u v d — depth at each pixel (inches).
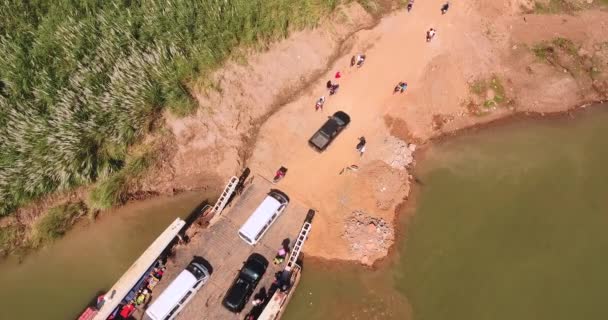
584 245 1660.9
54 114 1644.9
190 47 1813.5
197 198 1710.1
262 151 1769.2
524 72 2012.8
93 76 1721.2
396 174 1747.0
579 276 1593.3
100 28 1824.6
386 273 1569.9
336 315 1486.2
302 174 1711.4
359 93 1884.8
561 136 1920.5
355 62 1937.7
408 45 2000.5
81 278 1557.6
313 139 1728.6
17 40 1785.2
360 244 1592.0
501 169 1820.9
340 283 1541.6
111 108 1680.6
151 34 1830.7
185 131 1766.7
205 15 1905.8
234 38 1875.0
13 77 1692.9
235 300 1380.4
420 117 1882.4
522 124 1942.7
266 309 1350.9
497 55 2038.6
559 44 2075.5
